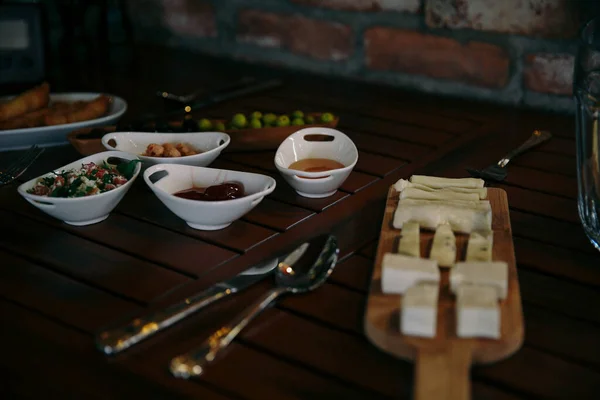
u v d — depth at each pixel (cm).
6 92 147
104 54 176
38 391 65
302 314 75
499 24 142
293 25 167
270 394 64
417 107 143
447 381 62
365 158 117
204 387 65
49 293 79
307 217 96
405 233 81
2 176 108
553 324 74
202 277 81
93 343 70
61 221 95
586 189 87
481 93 148
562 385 65
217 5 176
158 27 189
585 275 82
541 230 93
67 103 131
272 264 82
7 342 71
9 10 144
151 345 70
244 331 72
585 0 132
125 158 101
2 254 87
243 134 114
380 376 66
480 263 73
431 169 111
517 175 111
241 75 165
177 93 151
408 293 68
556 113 140
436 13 147
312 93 152
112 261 85
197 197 93
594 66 85
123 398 63
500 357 67
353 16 158
